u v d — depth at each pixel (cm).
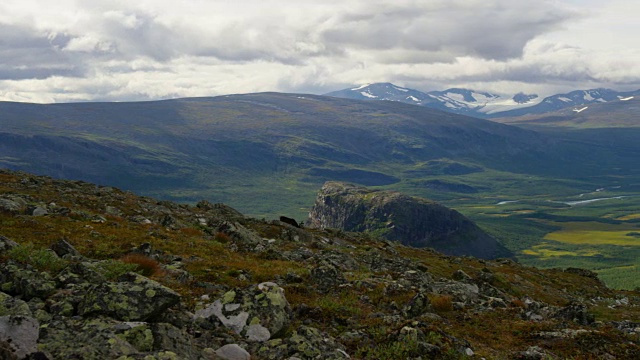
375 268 4128
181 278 2217
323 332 1856
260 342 1553
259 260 3253
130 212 4406
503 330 2383
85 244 2656
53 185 5322
